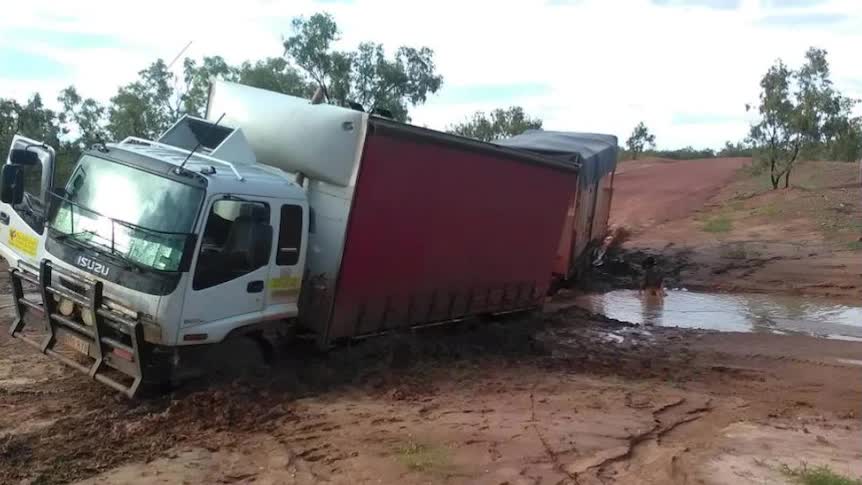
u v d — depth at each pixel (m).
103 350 8.05
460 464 6.79
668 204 37.84
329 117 9.48
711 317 16.12
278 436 7.38
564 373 10.74
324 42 32.41
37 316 8.88
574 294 18.94
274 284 8.80
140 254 7.90
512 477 6.55
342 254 9.52
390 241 10.20
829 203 31.30
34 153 9.26
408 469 6.62
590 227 20.02
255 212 8.42
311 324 9.70
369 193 9.63
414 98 34.50
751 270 21.39
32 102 24.64
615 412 8.71
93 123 26.27
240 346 8.93
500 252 12.76
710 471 6.87
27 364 9.26
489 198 12.04
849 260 21.69
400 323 10.97
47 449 6.73
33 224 8.96
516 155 12.48
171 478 6.30
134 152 8.55
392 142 9.79
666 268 22.20
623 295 18.98
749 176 45.16
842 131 37.00
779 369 11.51
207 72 28.62
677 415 8.77
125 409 7.85
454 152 10.95
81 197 8.55
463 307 12.27
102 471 6.38
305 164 9.53
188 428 7.44
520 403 8.92
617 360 11.85
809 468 6.98
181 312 7.79
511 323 14.04
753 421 8.67
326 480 6.38
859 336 14.16
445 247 11.34
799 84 37.34
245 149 9.47
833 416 9.02
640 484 6.54
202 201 7.90
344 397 8.87
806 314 16.47
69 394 8.23
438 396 9.09
